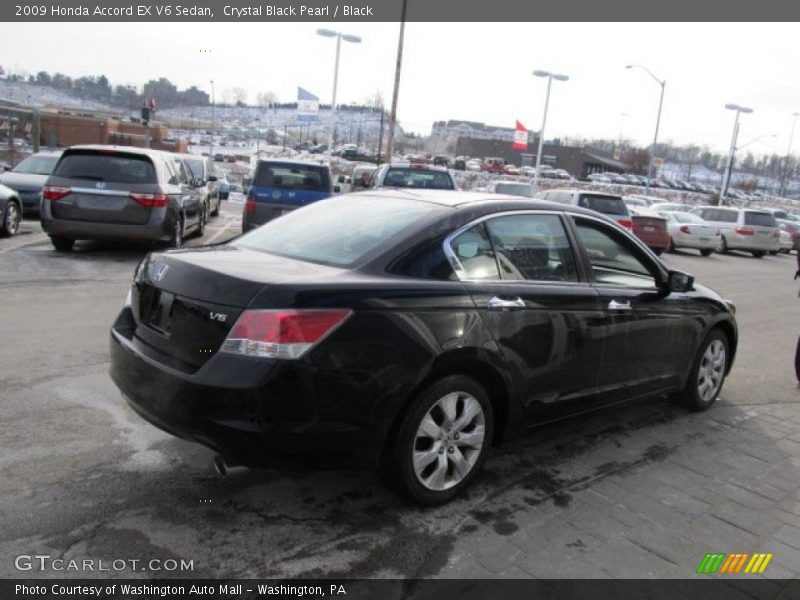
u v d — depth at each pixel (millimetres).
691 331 5047
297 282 3049
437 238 3549
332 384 2998
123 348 3475
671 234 22703
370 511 3436
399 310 3203
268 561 2961
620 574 3047
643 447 4578
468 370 3561
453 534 3281
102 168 10414
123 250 11570
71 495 3389
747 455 4570
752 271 18516
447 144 117438
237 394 2916
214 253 3637
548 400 3973
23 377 5008
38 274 9062
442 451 3477
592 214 4469
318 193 12367
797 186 119375
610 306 4262
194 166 19078
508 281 3762
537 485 3881
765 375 6781
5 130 55156
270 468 3059
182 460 3842
